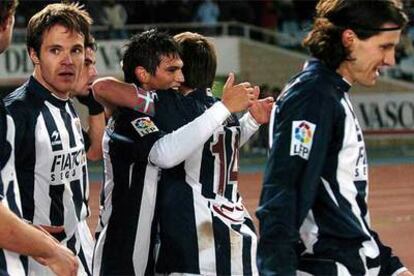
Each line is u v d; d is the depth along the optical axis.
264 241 10.38
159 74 13.88
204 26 75.31
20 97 13.52
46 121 13.53
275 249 10.32
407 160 66.44
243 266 13.40
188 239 13.34
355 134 10.86
